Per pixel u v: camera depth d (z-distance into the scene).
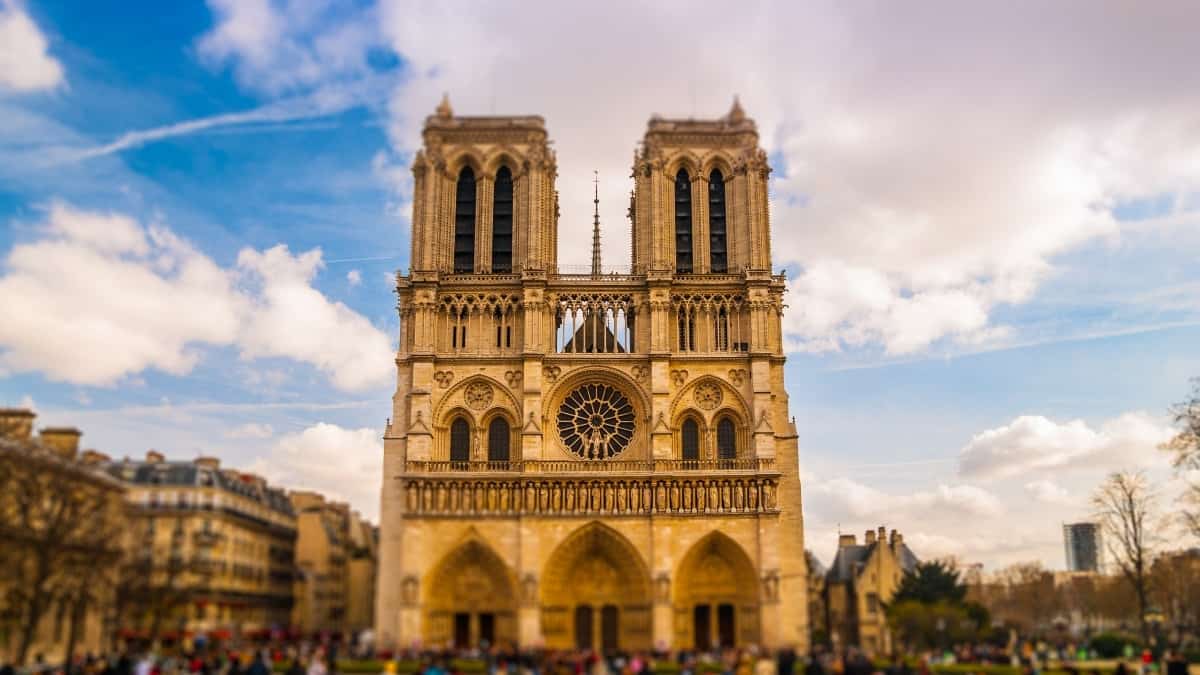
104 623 100.94
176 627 107.31
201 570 108.38
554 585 126.88
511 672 93.00
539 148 142.00
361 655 116.69
